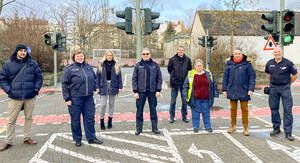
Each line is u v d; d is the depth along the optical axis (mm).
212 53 18250
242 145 5035
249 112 8250
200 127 6406
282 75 5340
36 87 5043
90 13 40312
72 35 40625
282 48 6832
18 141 5430
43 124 6961
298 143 5098
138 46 7730
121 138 5570
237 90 5562
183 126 6527
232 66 5637
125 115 7977
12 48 17953
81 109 5090
